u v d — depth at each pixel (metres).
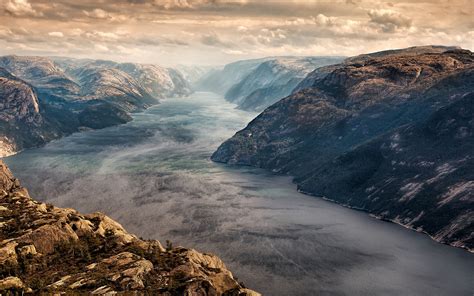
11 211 135.88
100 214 142.38
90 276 100.00
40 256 110.25
